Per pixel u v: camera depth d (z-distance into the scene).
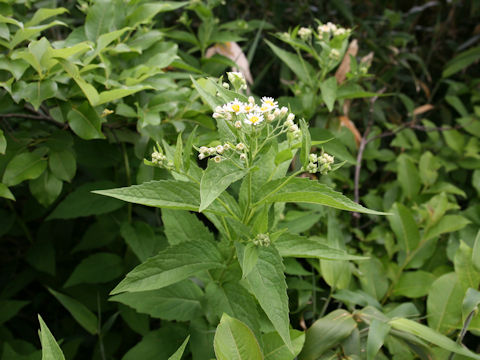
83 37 0.57
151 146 0.59
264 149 0.41
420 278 0.66
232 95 0.41
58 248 0.74
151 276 0.40
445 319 0.54
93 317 0.58
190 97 0.60
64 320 0.74
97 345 0.67
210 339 0.50
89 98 0.51
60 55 0.48
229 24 0.82
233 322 0.38
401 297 0.70
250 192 0.41
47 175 0.55
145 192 0.37
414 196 0.82
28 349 0.63
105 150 0.63
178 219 0.48
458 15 1.13
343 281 0.59
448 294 0.56
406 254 0.69
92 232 0.64
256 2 1.02
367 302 0.55
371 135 0.93
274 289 0.37
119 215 0.65
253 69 1.04
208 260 0.43
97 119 0.51
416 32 1.19
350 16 1.00
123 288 0.39
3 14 0.56
